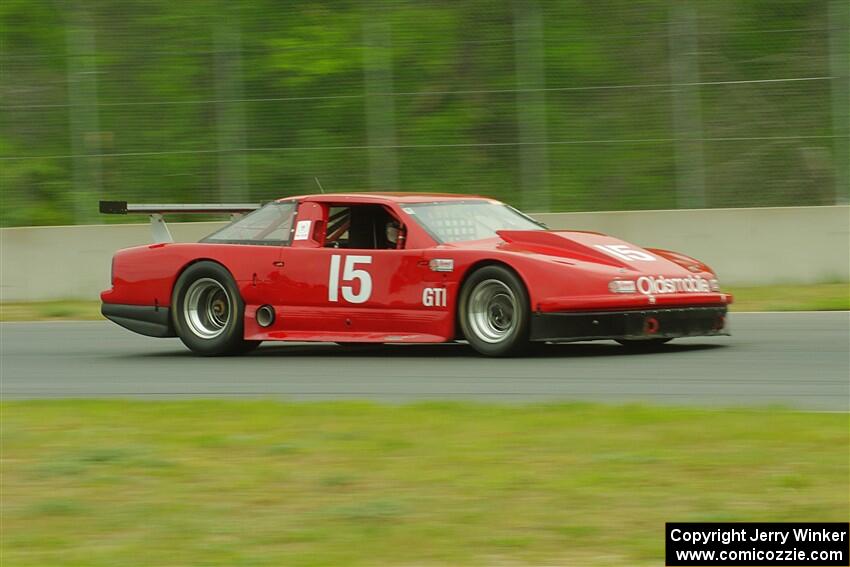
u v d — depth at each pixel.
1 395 29.05
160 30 63.31
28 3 65.12
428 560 14.12
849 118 56.50
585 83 59.44
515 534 14.91
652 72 58.94
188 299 35.41
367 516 15.79
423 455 19.08
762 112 57.25
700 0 59.72
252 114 61.03
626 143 57.88
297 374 30.41
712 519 15.17
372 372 30.14
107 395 28.23
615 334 29.98
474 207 34.34
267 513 16.22
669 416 21.33
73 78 62.22
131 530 15.70
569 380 27.53
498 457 18.75
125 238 56.62
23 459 19.94
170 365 33.47
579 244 31.55
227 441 20.52
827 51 57.75
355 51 62.62
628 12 59.94
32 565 14.42
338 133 60.22
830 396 24.77
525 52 60.25
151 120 61.72
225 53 61.81
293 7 64.00
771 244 53.56
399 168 59.59
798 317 41.97
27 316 50.81
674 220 54.47
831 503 15.74
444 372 29.47
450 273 31.41
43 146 62.25
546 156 58.59
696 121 57.72
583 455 18.69
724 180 57.06
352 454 19.30
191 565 14.18
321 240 33.91
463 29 61.25
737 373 28.28
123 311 36.41
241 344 35.06
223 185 60.81
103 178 61.56
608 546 14.41
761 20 59.03
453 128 59.72
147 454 19.77
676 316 30.97
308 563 14.09
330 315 33.16
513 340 30.62
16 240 57.12
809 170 56.47
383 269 32.41
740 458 18.06
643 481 17.05
